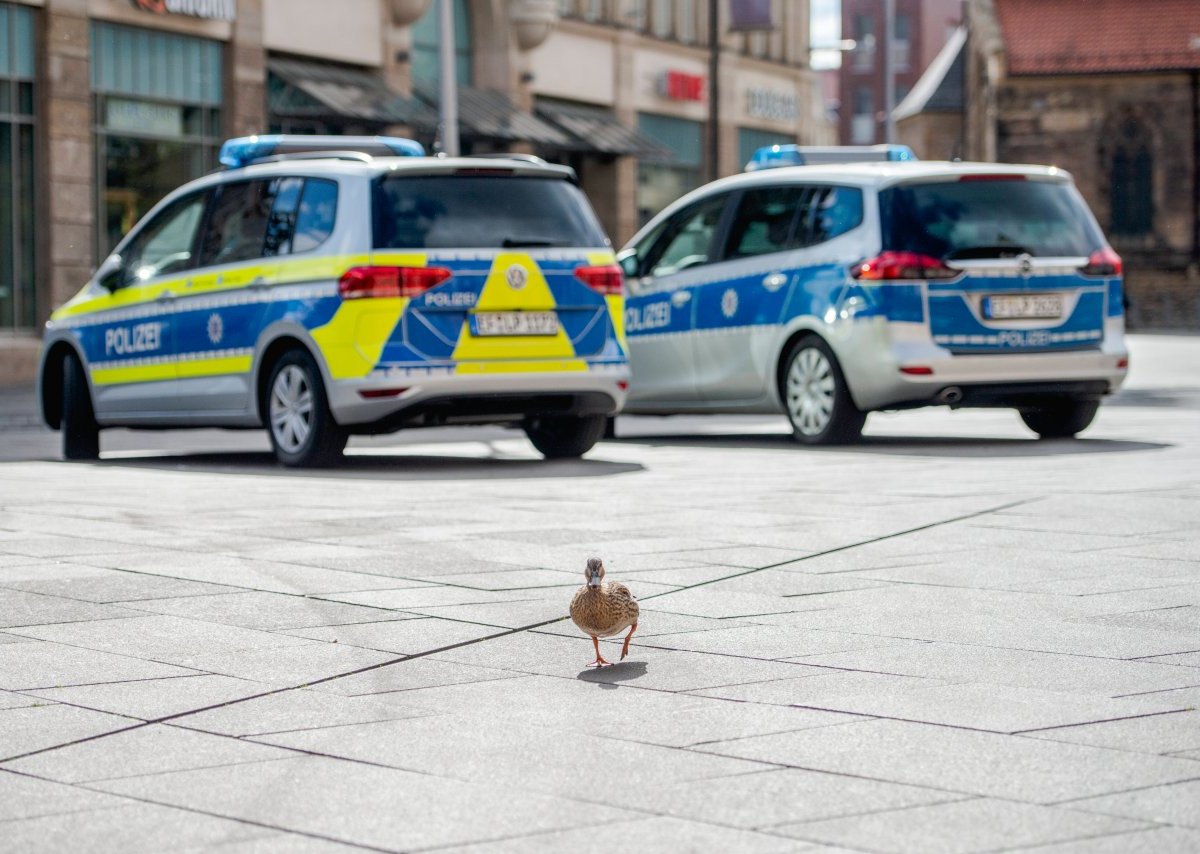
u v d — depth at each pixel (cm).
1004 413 1900
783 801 414
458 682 546
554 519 927
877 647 595
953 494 1032
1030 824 395
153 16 2962
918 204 1388
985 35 6281
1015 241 1398
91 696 529
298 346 1264
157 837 392
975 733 477
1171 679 545
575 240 1272
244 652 590
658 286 1580
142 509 980
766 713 503
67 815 409
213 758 459
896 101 11138
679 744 468
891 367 1370
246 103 3145
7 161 2781
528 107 3928
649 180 4488
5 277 2798
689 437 1609
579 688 537
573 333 1258
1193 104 6112
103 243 2920
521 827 396
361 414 1213
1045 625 632
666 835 388
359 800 419
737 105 4888
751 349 1488
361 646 599
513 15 3869
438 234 1222
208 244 1339
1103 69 6116
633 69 4362
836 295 1402
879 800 414
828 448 1413
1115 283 1440
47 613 658
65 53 2816
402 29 3516
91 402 1436
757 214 1504
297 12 3256
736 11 4709
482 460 1342
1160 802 411
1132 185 6188
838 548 817
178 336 1348
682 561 780
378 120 3253
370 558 788
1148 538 844
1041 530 873
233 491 1086
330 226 1234
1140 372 2781
